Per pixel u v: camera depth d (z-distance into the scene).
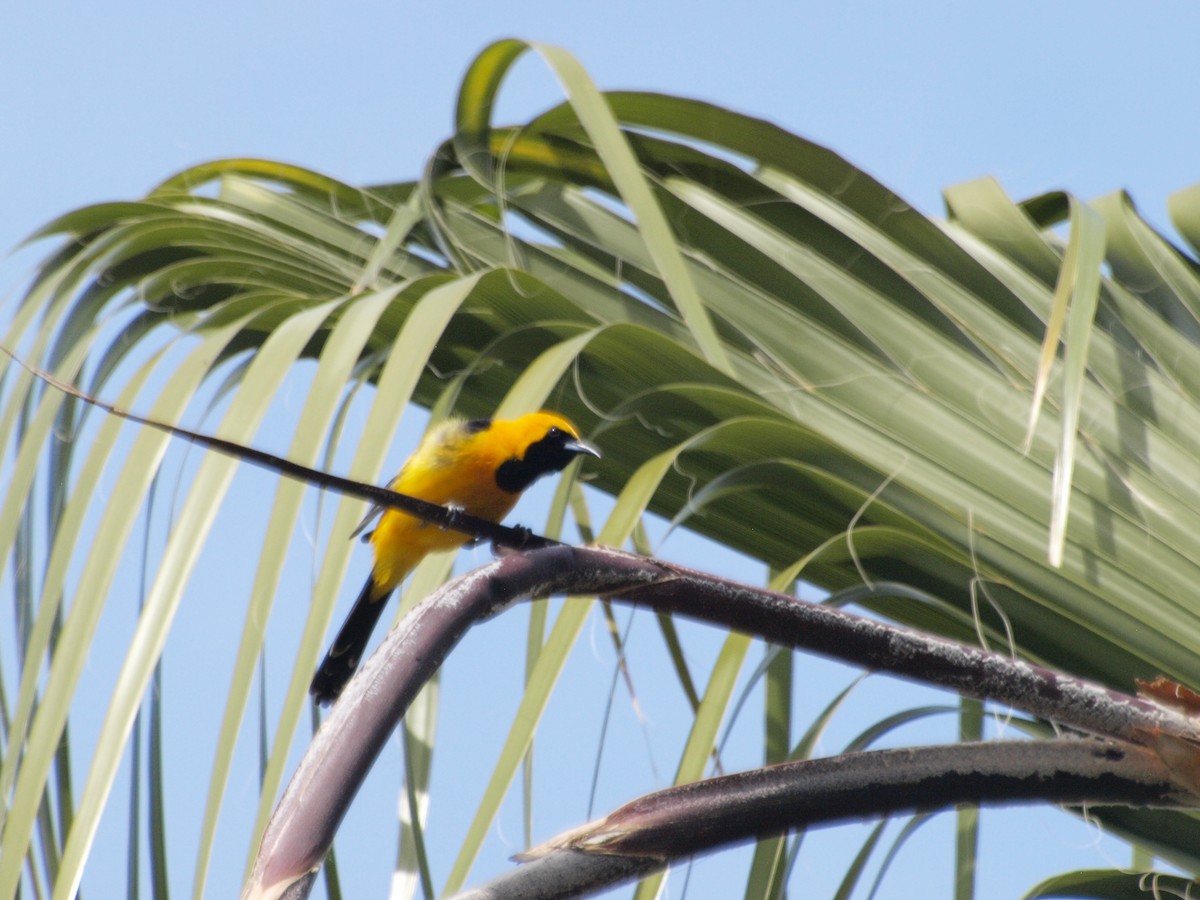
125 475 5.29
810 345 7.31
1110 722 4.87
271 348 5.58
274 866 3.55
